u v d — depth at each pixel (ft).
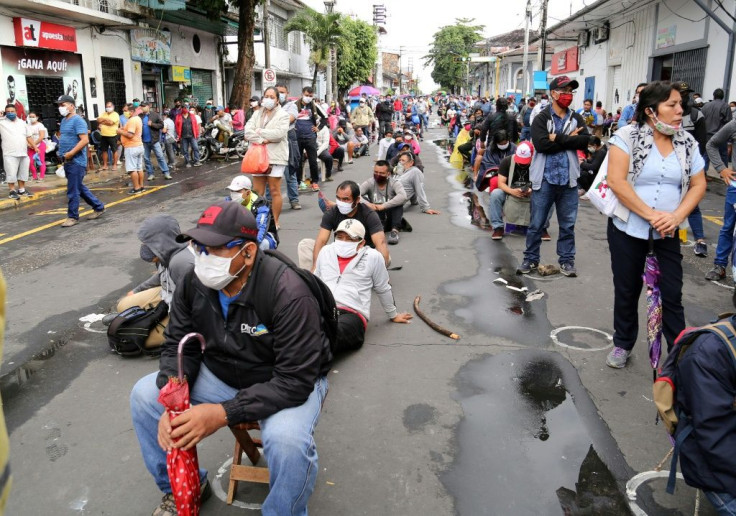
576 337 16.24
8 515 9.69
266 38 81.46
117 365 15.15
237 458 10.08
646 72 68.64
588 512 9.55
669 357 8.48
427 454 11.15
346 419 12.35
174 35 77.87
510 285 20.57
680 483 10.21
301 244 19.52
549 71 124.06
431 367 14.61
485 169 33.76
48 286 21.42
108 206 36.83
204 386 9.16
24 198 39.27
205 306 8.70
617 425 12.02
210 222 8.07
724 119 40.47
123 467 10.98
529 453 11.14
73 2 56.59
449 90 286.46
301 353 8.35
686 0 58.13
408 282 21.09
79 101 60.03
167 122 56.75
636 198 12.80
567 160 20.40
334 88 124.88
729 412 7.61
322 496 10.02
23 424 12.42
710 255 23.95
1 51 50.24
